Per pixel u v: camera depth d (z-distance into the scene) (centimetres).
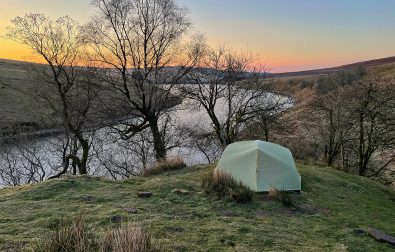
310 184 1302
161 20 2245
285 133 2802
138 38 2236
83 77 2328
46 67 2409
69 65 2311
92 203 900
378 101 2381
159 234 665
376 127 2428
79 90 2403
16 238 619
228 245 637
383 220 984
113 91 2327
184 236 668
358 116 2431
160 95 2336
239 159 1267
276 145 1407
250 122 2414
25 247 559
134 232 522
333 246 705
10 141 2733
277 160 1218
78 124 2362
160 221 758
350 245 738
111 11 2152
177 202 960
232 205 970
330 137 2477
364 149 2480
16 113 3478
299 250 648
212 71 2334
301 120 2984
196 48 2348
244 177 1206
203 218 829
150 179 1240
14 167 2455
